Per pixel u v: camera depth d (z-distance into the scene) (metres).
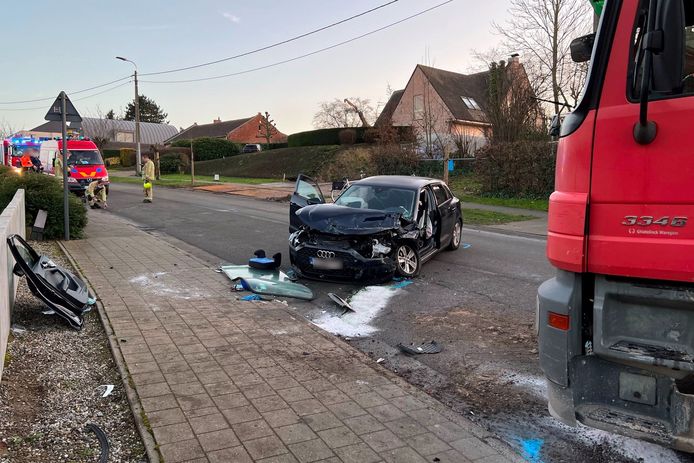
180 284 7.63
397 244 8.18
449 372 4.97
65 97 10.89
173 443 3.43
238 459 3.27
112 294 6.92
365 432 3.66
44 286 5.47
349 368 4.78
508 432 3.87
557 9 26.62
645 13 2.81
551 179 20.03
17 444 3.34
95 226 13.73
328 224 7.83
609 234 2.88
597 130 2.90
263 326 5.88
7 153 28.88
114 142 70.31
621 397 2.92
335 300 7.08
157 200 22.30
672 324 2.79
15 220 6.80
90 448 3.40
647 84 2.63
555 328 3.10
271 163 37.62
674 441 2.75
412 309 6.88
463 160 24.61
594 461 3.48
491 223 15.73
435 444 3.55
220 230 13.64
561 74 27.05
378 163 26.72
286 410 3.94
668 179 2.68
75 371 4.55
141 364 4.69
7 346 4.79
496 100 25.72
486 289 7.82
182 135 78.00
